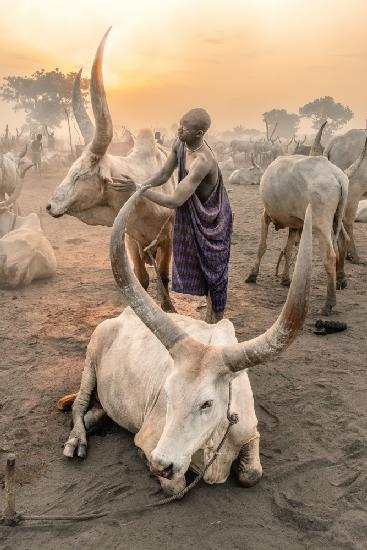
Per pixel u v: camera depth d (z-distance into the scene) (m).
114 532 3.47
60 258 9.73
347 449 4.32
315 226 6.92
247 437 3.69
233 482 3.89
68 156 33.66
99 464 4.12
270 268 9.30
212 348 3.18
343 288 8.07
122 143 16.11
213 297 5.11
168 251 5.95
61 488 3.88
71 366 5.64
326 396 5.08
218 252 4.93
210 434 3.19
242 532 3.48
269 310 7.23
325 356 5.88
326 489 3.88
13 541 3.40
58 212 5.34
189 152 4.70
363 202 13.74
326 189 6.79
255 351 3.04
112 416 4.35
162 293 5.79
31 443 4.38
